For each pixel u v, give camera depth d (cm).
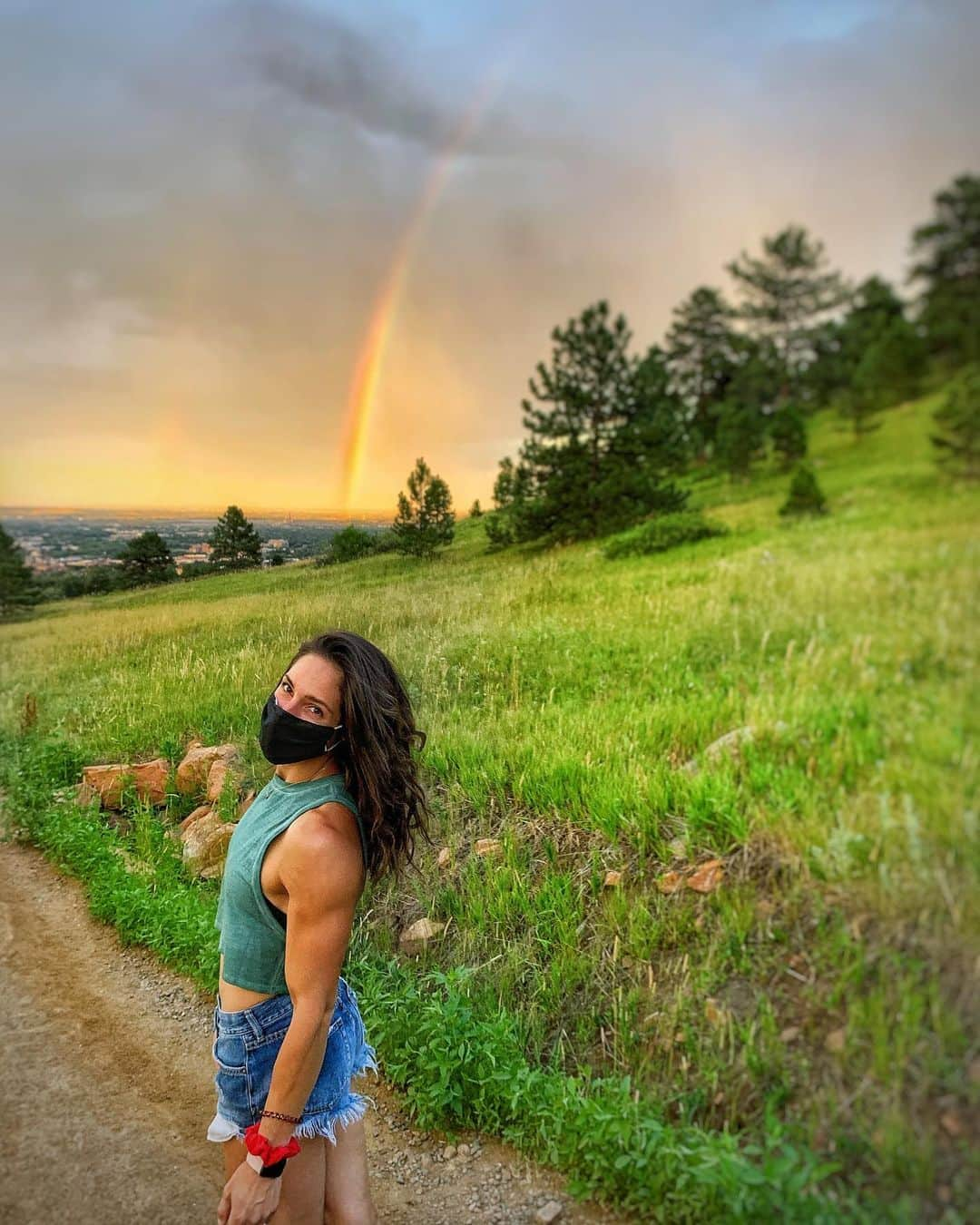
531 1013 315
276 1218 219
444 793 422
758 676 324
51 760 637
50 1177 287
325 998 196
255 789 523
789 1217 218
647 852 329
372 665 217
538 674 424
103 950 436
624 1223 247
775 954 268
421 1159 289
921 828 245
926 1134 218
